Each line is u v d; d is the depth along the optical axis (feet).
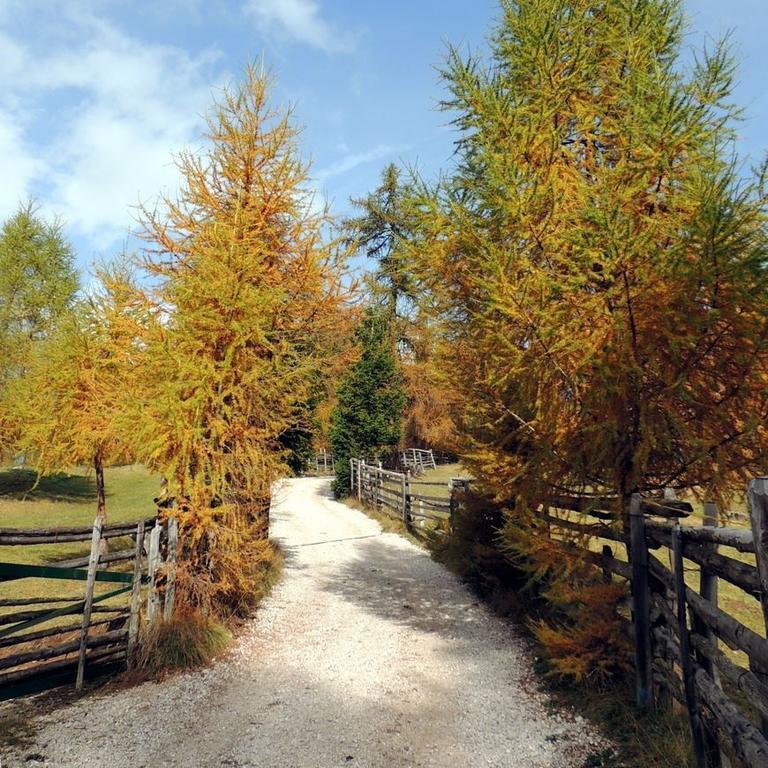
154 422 21.98
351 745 15.34
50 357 36.99
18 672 18.15
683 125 15.24
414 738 15.74
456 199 18.84
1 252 65.10
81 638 19.72
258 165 27.99
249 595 28.71
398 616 28.04
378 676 20.30
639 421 15.56
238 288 23.25
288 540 50.21
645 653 16.15
